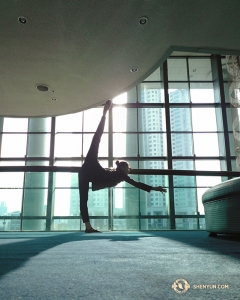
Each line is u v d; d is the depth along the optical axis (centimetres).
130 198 499
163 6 350
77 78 498
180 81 1288
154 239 226
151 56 445
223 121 1184
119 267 100
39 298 62
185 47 427
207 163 1186
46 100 578
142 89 1272
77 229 432
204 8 353
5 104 594
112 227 439
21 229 439
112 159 1176
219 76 1237
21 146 1201
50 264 106
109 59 449
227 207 227
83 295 65
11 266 102
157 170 371
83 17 363
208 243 192
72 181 466
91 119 1228
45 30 384
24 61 451
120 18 368
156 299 62
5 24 373
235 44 420
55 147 1198
